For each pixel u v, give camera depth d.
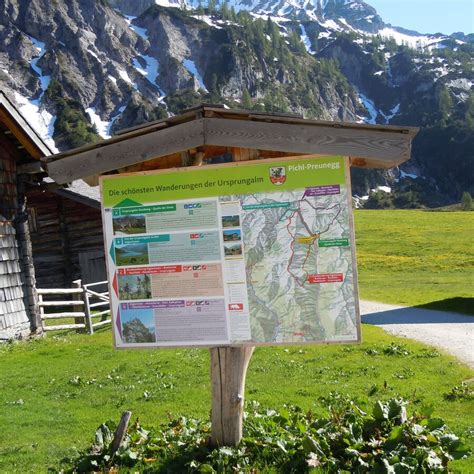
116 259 4.23
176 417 5.83
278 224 3.99
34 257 17.67
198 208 4.10
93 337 11.31
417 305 16.95
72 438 5.39
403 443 4.09
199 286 4.11
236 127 4.02
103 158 4.22
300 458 4.06
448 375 7.57
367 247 38.28
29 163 11.16
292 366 8.31
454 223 47.19
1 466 4.73
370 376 7.61
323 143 3.90
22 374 8.18
